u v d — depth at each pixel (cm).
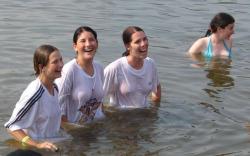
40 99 1005
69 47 1596
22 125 1012
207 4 2302
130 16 2030
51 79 1012
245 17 2102
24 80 1322
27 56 1495
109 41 1686
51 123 1034
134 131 1095
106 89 1192
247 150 1021
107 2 2234
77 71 1102
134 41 1155
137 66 1185
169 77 1409
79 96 1102
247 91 1331
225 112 1198
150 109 1202
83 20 1928
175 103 1241
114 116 1159
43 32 1744
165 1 2319
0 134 1039
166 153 1001
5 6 2067
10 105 1177
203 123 1140
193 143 1045
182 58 1591
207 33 1667
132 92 1195
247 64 1575
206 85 1366
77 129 1088
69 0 2231
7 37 1664
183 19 2036
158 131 1098
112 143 1039
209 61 1577
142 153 999
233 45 1756
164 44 1717
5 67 1400
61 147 1008
